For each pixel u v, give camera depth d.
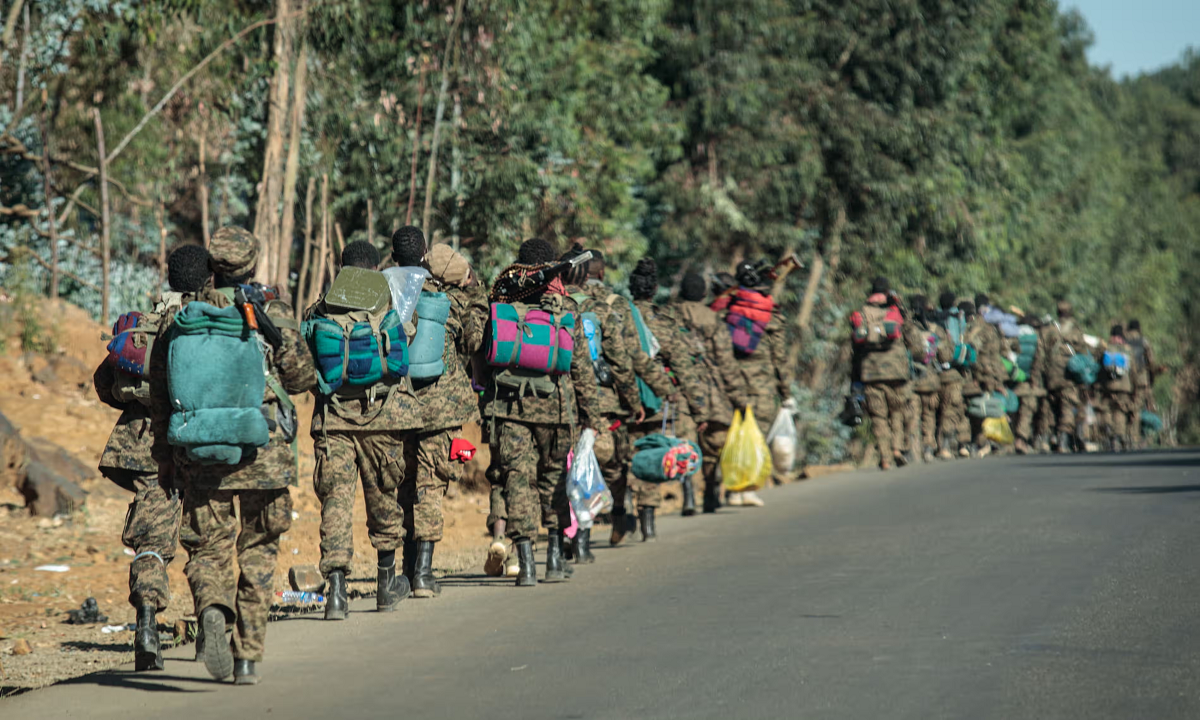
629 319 17.58
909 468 31.69
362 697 10.08
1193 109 162.12
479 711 9.52
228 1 34.78
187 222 41.06
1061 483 25.31
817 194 51.78
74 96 35.59
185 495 10.41
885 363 31.81
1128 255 95.88
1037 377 40.28
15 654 14.04
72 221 36.12
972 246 55.84
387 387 13.41
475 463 28.58
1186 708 8.96
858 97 51.66
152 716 9.64
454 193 37.19
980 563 15.54
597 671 10.70
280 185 32.62
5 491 22.59
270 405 10.46
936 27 51.69
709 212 48.91
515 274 15.50
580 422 15.79
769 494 26.34
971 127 55.06
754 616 12.84
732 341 23.72
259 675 10.92
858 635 11.70
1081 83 83.38
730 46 50.19
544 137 38.44
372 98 37.91
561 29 41.22
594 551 18.77
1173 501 21.28
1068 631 11.54
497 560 15.86
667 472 19.31
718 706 9.38
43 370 27.73
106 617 16.47
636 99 44.62
